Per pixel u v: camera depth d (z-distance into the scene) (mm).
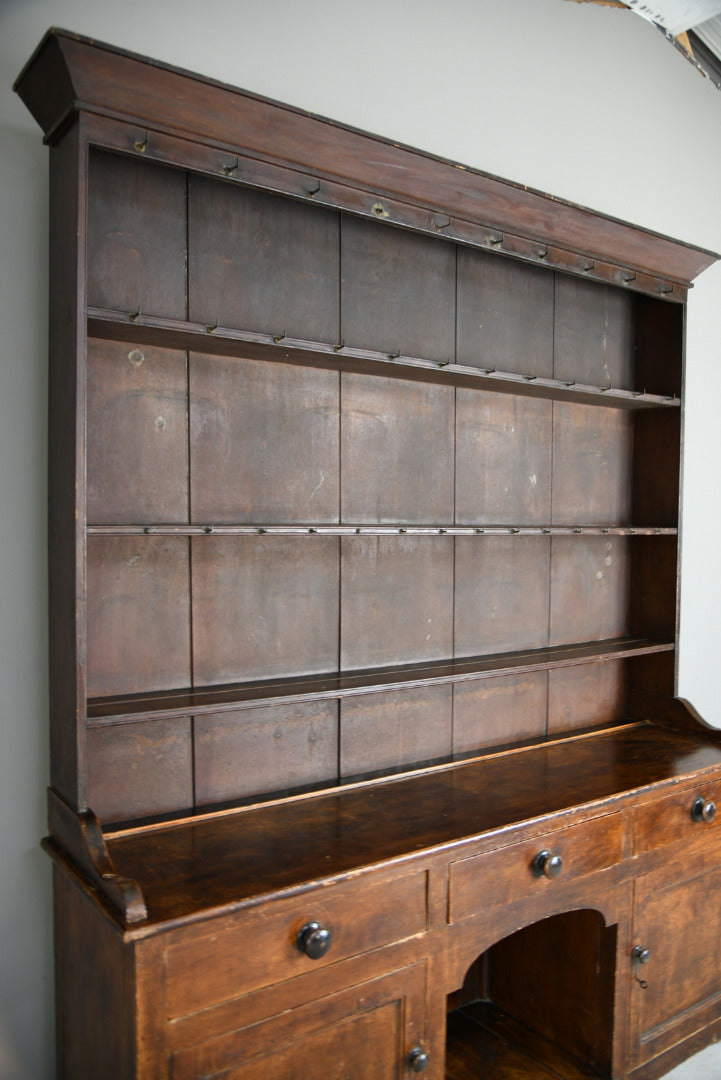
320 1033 1599
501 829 1859
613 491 2855
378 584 2262
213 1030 1452
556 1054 2365
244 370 1997
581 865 2055
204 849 1712
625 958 2213
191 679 1952
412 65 2436
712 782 2406
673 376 2764
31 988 1856
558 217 2246
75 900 1658
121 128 1575
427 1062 1747
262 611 2053
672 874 2318
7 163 1762
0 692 1798
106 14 1873
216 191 1928
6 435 1789
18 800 1826
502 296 2502
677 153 3258
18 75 1740
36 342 1812
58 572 1685
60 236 1652
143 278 1833
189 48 2000
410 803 2025
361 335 2195
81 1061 1656
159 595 1898
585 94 2912
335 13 2256
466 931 1816
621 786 2184
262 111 1672
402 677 2123
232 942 1464
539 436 2623
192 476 1932
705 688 3480
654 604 2857
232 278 1962
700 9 1781
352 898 1622
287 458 2076
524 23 2715
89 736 1801
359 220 2176
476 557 2477
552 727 2699
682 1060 2402
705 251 2619
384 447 2258
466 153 2578
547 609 2670
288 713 2090
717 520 3459
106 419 1810
